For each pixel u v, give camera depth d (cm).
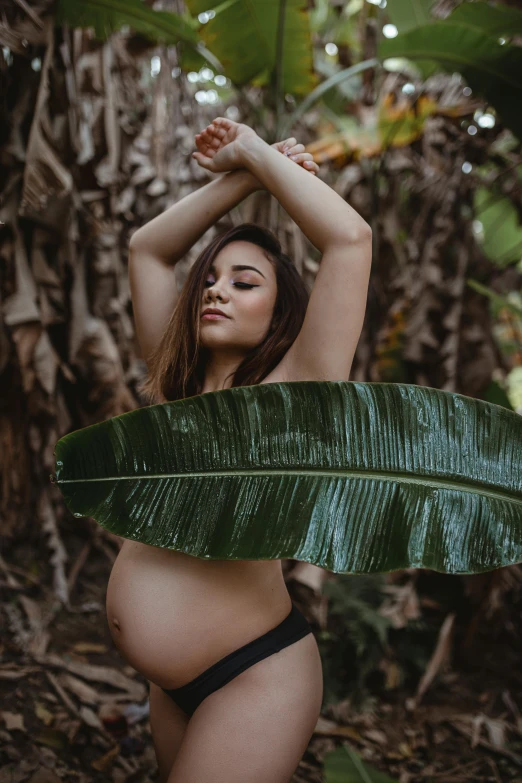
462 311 320
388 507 105
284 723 124
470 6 240
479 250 332
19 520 300
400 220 338
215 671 127
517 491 110
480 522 107
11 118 250
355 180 326
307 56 275
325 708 256
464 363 318
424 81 294
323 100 369
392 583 301
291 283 147
